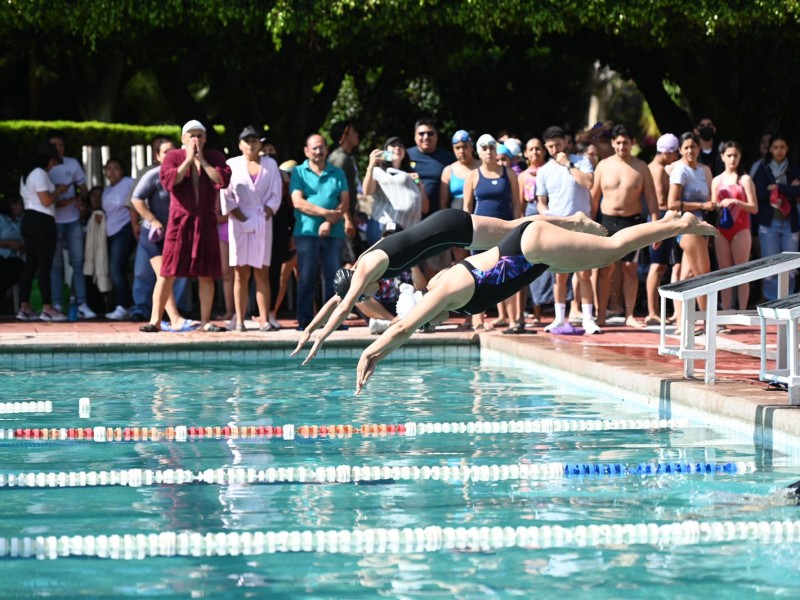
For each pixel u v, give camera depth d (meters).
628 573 5.20
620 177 13.66
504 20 16.53
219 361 13.03
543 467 7.30
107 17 15.84
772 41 19.25
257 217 13.84
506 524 5.99
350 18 16.05
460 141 13.98
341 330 14.26
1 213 17.92
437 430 8.76
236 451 7.98
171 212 13.70
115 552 5.53
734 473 7.21
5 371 12.16
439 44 19.61
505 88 25.56
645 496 6.60
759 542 5.68
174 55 19.19
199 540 5.68
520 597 4.87
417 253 7.84
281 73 20.25
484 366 12.77
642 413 9.49
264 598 4.87
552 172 13.58
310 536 5.76
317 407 9.76
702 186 13.84
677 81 20.61
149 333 13.66
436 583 5.07
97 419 9.15
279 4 15.80
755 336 13.38
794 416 7.74
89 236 16.06
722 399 8.70
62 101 33.31
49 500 6.58
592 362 10.92
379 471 7.29
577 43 21.17
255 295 16.36
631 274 14.47
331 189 14.05
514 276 7.66
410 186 13.92
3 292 17.30
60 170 15.98
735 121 20.80
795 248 15.07
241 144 13.88
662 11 16.34
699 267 13.34
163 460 7.66
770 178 14.88
